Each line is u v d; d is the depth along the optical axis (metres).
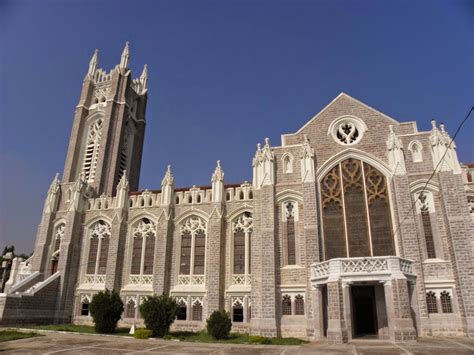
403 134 34.38
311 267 31.05
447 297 29.17
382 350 20.86
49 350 21.03
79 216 43.94
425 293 29.06
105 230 42.97
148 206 41.62
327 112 37.31
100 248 42.34
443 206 30.97
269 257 32.78
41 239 44.50
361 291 31.30
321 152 35.91
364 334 29.64
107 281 39.38
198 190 40.66
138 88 64.75
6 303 35.25
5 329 31.92
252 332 31.48
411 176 32.84
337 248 32.59
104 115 54.72
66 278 40.94
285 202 35.12
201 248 38.47
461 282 28.36
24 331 31.39
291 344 25.48
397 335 24.95
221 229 37.34
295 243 33.62
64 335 29.80
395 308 25.59
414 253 29.94
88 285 40.97
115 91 56.22
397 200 31.89
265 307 31.41
